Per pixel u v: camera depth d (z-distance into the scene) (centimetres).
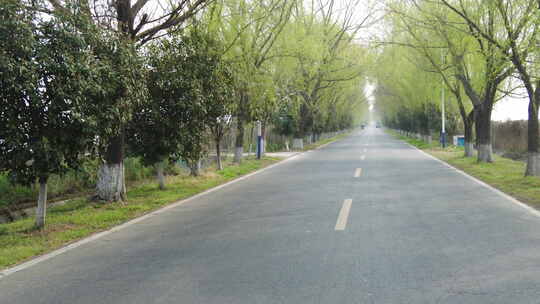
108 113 766
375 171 1557
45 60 653
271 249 565
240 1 1628
